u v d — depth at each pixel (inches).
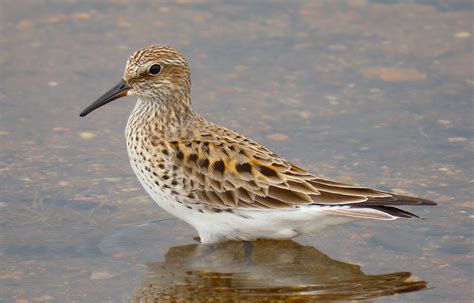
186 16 797.2
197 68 716.7
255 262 499.5
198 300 462.0
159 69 526.0
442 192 558.9
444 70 719.7
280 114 658.8
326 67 724.7
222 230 511.8
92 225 529.3
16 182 567.8
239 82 700.7
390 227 531.5
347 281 478.6
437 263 491.2
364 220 541.3
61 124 640.4
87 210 544.1
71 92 680.4
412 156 602.2
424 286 470.6
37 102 666.2
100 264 490.6
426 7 823.1
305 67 723.4
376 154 605.6
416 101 676.7
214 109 663.8
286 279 482.3
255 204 495.2
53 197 554.3
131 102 682.2
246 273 488.7
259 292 470.0
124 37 757.9
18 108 657.6
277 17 800.3
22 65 715.4
